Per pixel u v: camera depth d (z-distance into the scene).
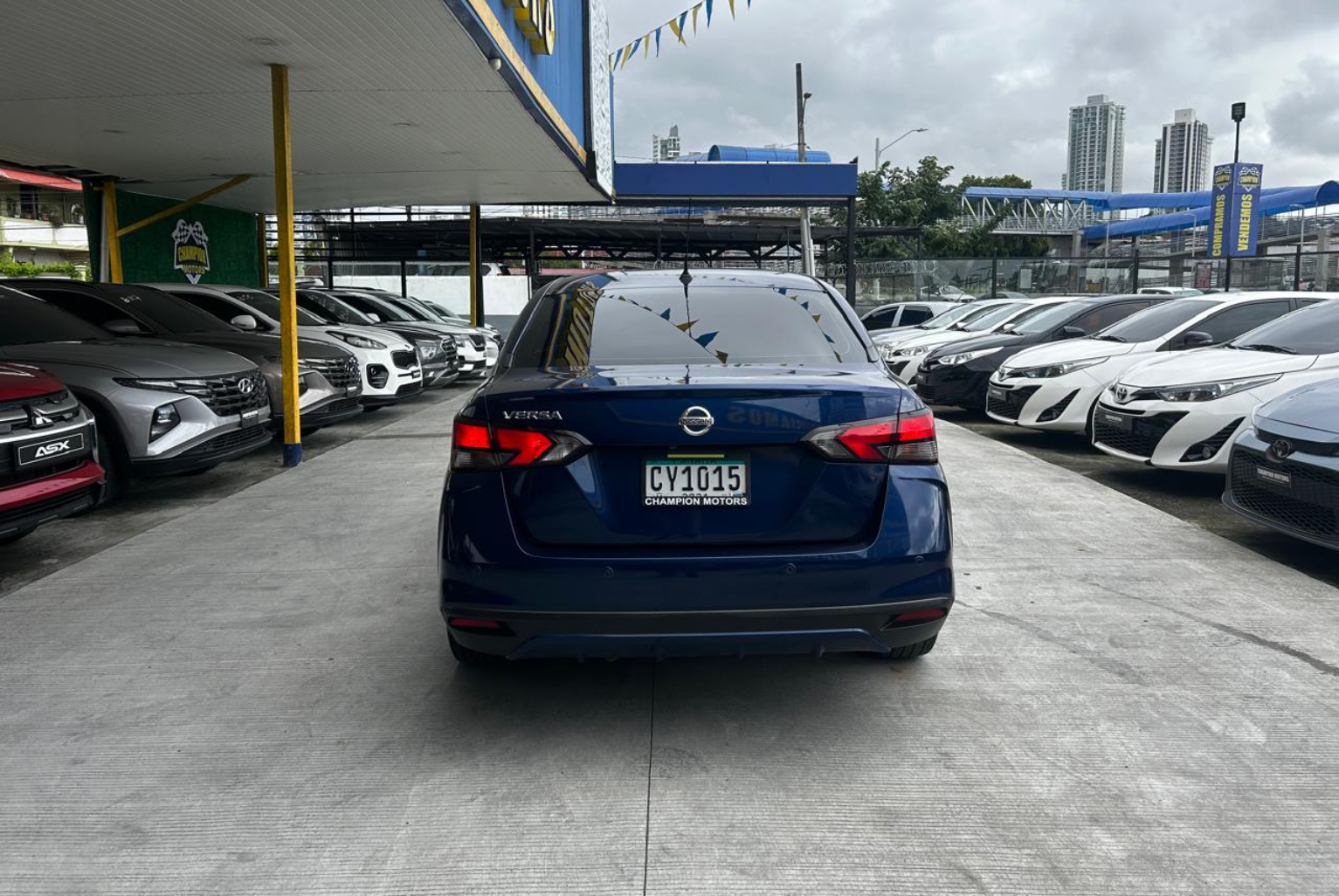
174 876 2.21
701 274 3.80
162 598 4.25
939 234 38.38
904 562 2.64
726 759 2.73
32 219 46.69
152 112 9.52
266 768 2.70
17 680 3.33
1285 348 6.28
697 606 2.59
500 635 2.70
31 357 5.99
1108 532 5.26
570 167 13.65
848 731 2.90
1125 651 3.52
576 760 2.74
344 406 8.88
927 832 2.35
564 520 2.63
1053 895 2.11
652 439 2.60
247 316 8.80
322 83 8.41
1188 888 2.12
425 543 5.18
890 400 2.73
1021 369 8.43
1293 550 4.93
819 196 18.58
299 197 17.02
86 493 4.79
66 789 2.59
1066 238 65.88
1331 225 46.19
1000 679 3.28
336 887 2.16
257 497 6.48
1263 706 3.05
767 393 2.62
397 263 23.53
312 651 3.59
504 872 2.20
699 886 2.15
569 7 12.55
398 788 2.59
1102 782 2.59
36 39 7.00
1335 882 2.15
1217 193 28.05
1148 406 6.23
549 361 3.10
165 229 16.20
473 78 8.28
